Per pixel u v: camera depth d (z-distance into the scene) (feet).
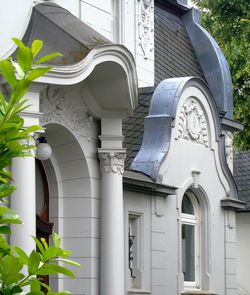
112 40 63.16
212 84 77.36
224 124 73.67
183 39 79.25
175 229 63.31
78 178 52.37
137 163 61.26
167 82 65.10
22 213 44.29
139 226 59.72
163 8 78.89
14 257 16.60
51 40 48.37
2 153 16.87
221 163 69.82
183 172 64.85
